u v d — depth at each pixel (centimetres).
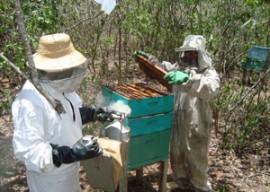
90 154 195
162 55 619
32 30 364
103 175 229
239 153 452
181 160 348
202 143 329
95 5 588
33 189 225
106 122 266
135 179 377
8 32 396
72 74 203
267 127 500
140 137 299
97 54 659
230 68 611
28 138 193
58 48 199
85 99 439
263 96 549
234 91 511
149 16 614
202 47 311
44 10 355
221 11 559
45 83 205
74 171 233
